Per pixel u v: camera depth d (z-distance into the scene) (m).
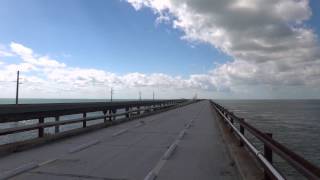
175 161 9.84
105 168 8.83
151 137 15.28
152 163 9.52
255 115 103.81
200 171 8.62
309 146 38.81
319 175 4.08
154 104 40.94
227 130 17.00
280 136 49.09
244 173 7.91
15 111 12.73
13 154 10.80
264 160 6.82
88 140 14.15
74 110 17.42
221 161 9.88
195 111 41.88
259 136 7.89
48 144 12.97
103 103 21.89
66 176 7.95
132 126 20.77
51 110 15.07
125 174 8.20
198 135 16.14
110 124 20.92
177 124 22.31
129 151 11.46
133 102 30.17
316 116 106.69
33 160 9.81
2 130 10.84
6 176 7.84
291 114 118.12
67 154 10.82
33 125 12.54
